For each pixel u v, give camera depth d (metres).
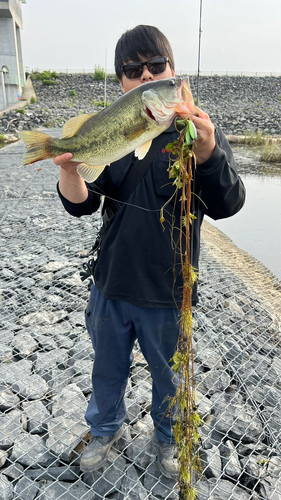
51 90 40.62
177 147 1.66
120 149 1.93
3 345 3.84
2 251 6.25
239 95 42.16
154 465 2.57
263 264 6.87
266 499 2.35
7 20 31.83
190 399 1.96
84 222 7.82
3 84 31.53
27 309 4.58
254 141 23.09
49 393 3.28
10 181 11.33
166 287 2.14
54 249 6.38
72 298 4.87
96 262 2.30
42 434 2.87
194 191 2.08
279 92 43.62
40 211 8.56
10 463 2.62
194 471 2.18
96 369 2.39
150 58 2.13
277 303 5.23
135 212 2.09
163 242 2.09
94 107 35.19
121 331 2.29
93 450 2.45
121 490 2.40
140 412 3.00
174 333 2.22
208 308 4.67
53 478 2.46
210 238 7.91
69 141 1.99
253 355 3.82
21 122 26.98
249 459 2.63
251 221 9.48
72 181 2.12
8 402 3.12
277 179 14.39
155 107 1.74
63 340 4.01
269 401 3.20
